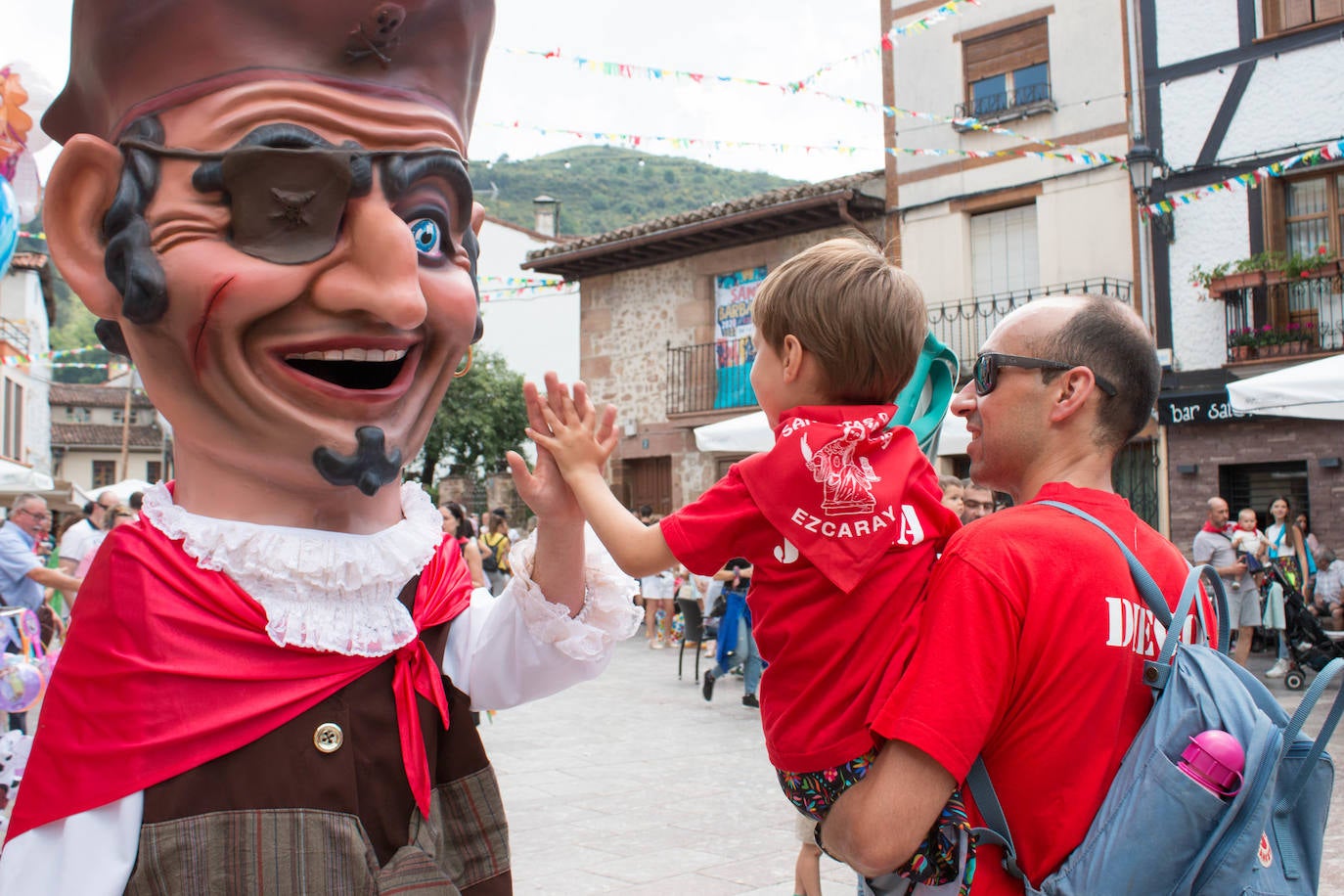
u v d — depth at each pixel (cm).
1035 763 153
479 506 2030
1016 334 175
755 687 879
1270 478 1241
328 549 168
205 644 159
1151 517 1307
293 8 160
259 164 155
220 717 157
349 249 162
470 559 761
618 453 1758
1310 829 150
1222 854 139
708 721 815
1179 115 1298
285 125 158
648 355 1725
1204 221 1283
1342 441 1168
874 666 158
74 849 153
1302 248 1243
